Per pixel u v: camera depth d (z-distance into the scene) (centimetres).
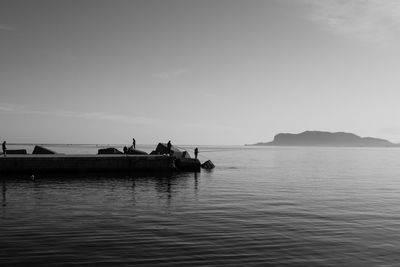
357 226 1722
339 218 1903
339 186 3409
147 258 1232
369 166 6900
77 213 2008
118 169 4459
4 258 1221
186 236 1516
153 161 4612
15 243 1398
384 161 9250
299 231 1616
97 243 1405
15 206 2227
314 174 4809
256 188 3209
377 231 1628
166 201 2458
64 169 4250
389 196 2753
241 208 2186
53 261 1195
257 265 1177
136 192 2909
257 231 1608
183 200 2502
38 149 5231
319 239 1485
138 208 2180
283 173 4928
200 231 1602
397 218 1914
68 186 3275
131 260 1209
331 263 1203
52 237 1488
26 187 3178
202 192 2927
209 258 1238
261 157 11394
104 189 3089
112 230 1612
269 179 4059
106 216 1928
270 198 2606
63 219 1844
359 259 1245
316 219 1873
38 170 4153
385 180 4031
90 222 1775
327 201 2481
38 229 1625
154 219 1855
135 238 1481
